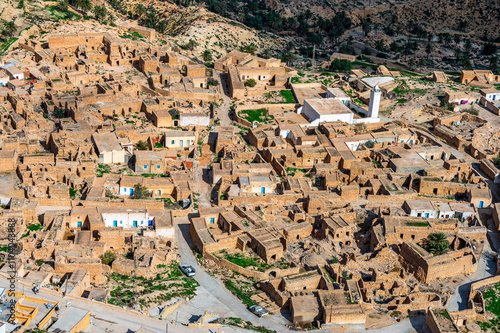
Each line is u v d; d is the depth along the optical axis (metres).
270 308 159.12
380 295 169.75
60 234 172.50
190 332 144.12
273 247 175.25
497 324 163.50
